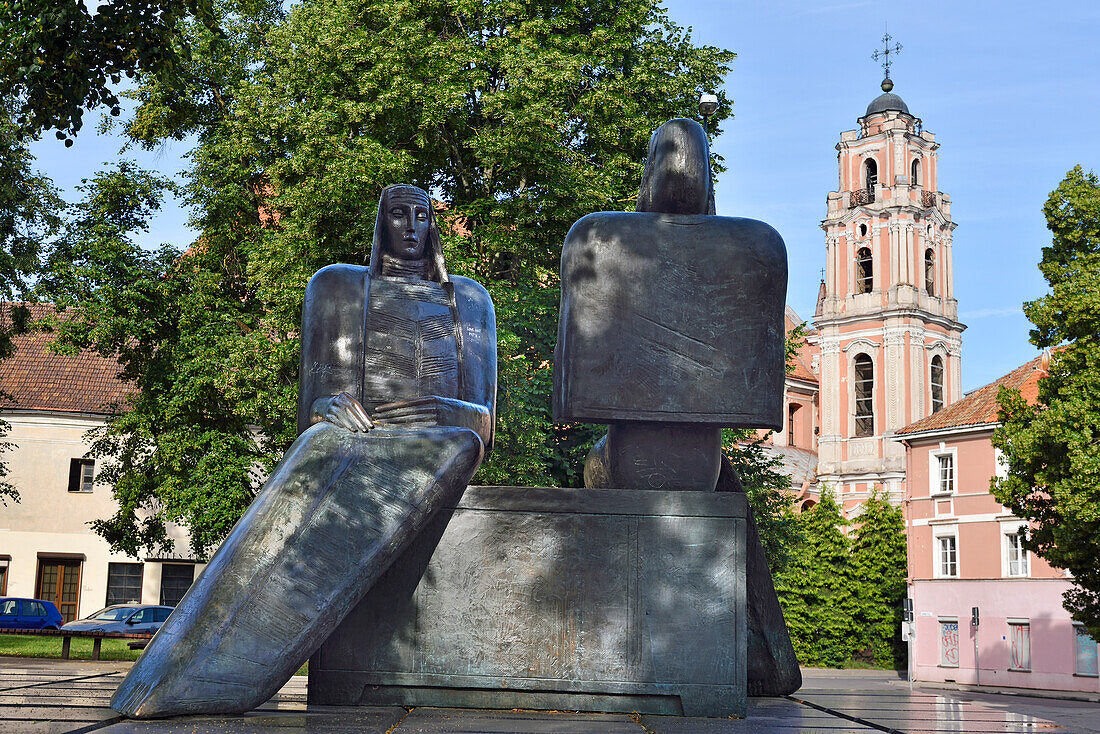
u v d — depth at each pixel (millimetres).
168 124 21781
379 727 3932
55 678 6141
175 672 4113
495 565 4883
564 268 5406
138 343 22094
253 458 20188
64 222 21672
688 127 5555
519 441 17141
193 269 21781
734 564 4902
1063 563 21672
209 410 20688
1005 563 38062
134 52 11672
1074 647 35188
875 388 61250
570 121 20859
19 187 21250
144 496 23453
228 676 4184
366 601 4840
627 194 20172
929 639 40469
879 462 60188
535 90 19500
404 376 5234
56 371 37719
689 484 5336
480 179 21328
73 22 10953
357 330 5250
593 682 4797
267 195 22000
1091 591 22219
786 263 5398
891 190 62375
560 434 18766
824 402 63000
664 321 5270
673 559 4902
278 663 4293
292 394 18297
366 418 4875
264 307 20422
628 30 21859
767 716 4871
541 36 21109
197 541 21016
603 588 4875
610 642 4832
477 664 4812
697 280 5305
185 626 4266
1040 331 23312
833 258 64000
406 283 5457
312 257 18656
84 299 20875
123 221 21828
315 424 4953
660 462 5320
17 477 35656
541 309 17906
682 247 5332
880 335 61375
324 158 18938
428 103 19625
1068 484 21312
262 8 21938
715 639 4840
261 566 4438
